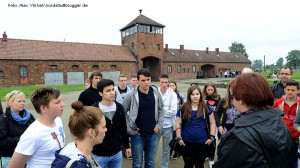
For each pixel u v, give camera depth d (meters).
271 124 1.44
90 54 34.62
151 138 3.91
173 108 4.49
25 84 29.69
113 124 3.16
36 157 2.30
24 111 3.28
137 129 3.81
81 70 33.38
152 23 38.12
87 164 1.64
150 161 4.00
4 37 30.16
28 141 2.22
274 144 1.37
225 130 4.25
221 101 4.41
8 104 3.16
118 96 5.62
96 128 1.80
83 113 1.81
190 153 3.77
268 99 1.54
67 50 33.44
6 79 28.47
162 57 40.50
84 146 1.81
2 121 3.03
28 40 32.06
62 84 32.06
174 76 43.41
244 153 1.39
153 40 39.12
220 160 1.52
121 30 41.59
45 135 2.32
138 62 37.66
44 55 31.09
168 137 4.46
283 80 4.54
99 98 4.22
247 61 53.59
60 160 1.61
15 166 2.22
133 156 3.90
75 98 16.19
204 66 51.06
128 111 3.90
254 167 1.36
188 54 47.03
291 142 1.51
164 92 4.64
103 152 3.09
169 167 4.84
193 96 3.76
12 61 28.81
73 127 1.79
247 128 1.45
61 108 2.42
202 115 3.74
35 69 30.31
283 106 3.69
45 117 2.38
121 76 5.82
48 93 2.35
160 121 4.00
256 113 1.50
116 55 36.56
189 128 3.80
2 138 2.99
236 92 1.61
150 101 3.84
